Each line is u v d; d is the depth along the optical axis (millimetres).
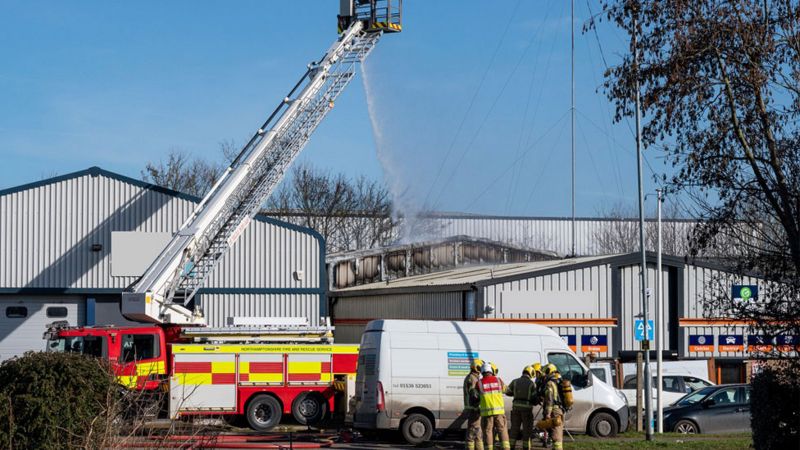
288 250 33219
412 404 20156
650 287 32281
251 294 32875
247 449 18609
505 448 17500
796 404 13820
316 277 33344
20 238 31781
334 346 23766
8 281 31594
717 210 14773
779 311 13727
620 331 31812
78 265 32031
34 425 11039
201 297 32469
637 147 24047
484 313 30719
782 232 14203
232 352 23203
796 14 14688
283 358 23438
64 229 32062
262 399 23203
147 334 23938
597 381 21578
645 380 23156
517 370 20938
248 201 29812
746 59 14820
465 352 20656
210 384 22969
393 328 20469
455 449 19516
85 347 23672
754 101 14766
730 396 23828
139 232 32312
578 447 19141
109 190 32375
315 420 23562
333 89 30812
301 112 30234
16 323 31844
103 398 11469
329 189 57219
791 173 14016
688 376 27891
